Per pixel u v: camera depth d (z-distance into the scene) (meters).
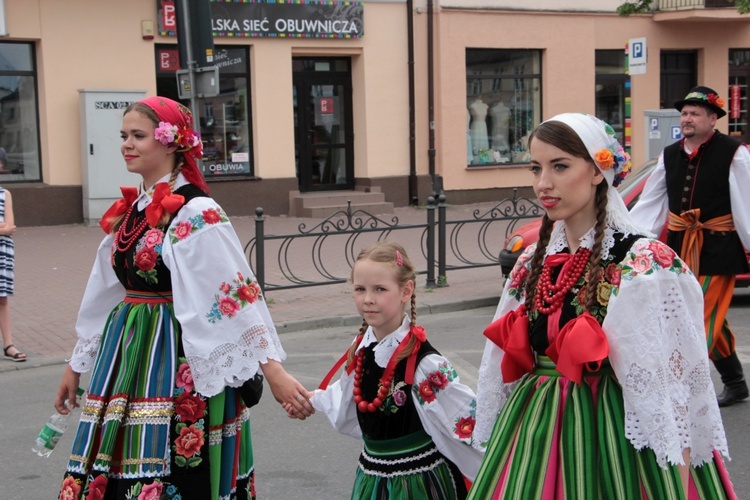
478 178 19.41
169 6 16.36
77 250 13.57
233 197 17.39
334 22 17.78
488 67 19.53
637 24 20.80
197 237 3.19
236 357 3.21
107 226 3.43
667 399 2.52
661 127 12.73
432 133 18.84
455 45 18.86
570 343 2.52
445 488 3.25
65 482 3.19
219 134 17.45
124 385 3.19
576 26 20.08
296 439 5.65
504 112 19.83
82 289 10.76
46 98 15.75
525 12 19.45
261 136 17.55
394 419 3.22
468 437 3.17
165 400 3.19
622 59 20.89
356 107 18.67
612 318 2.54
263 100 17.52
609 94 20.95
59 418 3.58
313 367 7.46
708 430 2.66
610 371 2.64
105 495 3.20
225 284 3.21
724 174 5.39
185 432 3.20
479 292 10.33
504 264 9.48
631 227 2.65
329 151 18.77
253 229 15.81
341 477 5.01
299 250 13.30
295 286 9.98
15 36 15.45
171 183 3.33
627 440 2.55
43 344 8.32
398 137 18.77
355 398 3.28
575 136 2.60
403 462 3.23
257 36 17.22
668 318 2.57
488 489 2.68
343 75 18.64
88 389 3.27
